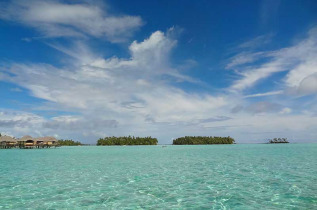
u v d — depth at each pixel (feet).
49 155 124.77
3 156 117.91
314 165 66.39
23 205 31.19
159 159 94.84
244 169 60.49
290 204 29.68
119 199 33.53
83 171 61.16
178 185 42.32
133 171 60.29
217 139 390.21
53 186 42.68
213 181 45.44
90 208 29.58
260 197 33.24
